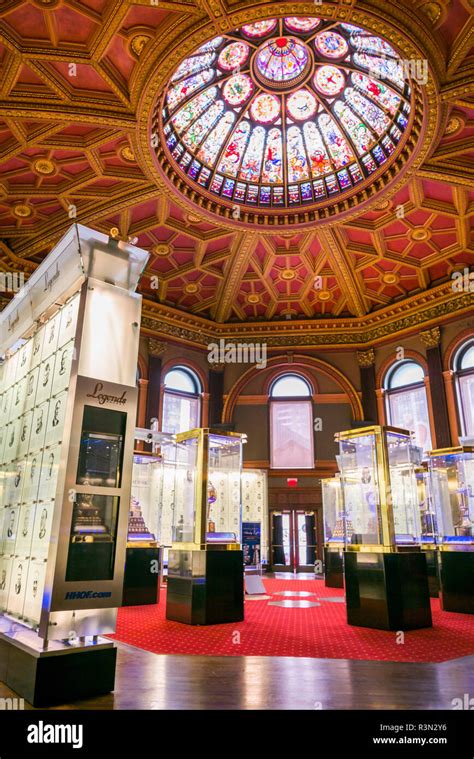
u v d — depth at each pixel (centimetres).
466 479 881
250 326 1834
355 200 1380
